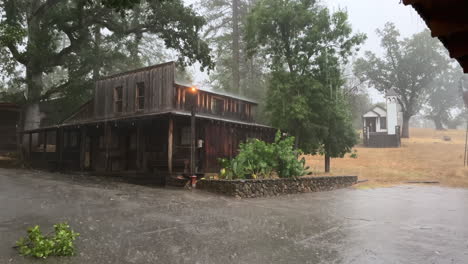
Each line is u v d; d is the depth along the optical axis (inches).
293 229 307.9
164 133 716.7
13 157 955.3
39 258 195.8
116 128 797.9
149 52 1441.9
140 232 270.1
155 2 978.7
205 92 758.5
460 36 87.7
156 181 617.3
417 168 1087.6
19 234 241.8
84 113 868.6
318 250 239.6
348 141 889.5
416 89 2036.2
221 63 1424.7
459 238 283.9
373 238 279.1
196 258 214.1
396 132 1589.6
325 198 554.9
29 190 446.6
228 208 406.0
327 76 815.1
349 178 812.0
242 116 882.1
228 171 581.3
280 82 814.5
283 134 826.8
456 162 1140.5
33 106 995.3
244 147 610.9
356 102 1932.8
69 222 287.6
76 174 753.6
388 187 771.4
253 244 251.1
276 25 832.3
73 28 1023.6
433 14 81.0
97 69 1080.8
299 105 759.1
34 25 983.0
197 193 514.3
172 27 1055.6
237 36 1370.6
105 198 419.5
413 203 506.9
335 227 322.7
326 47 820.6
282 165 621.0
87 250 218.2
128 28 1100.5
